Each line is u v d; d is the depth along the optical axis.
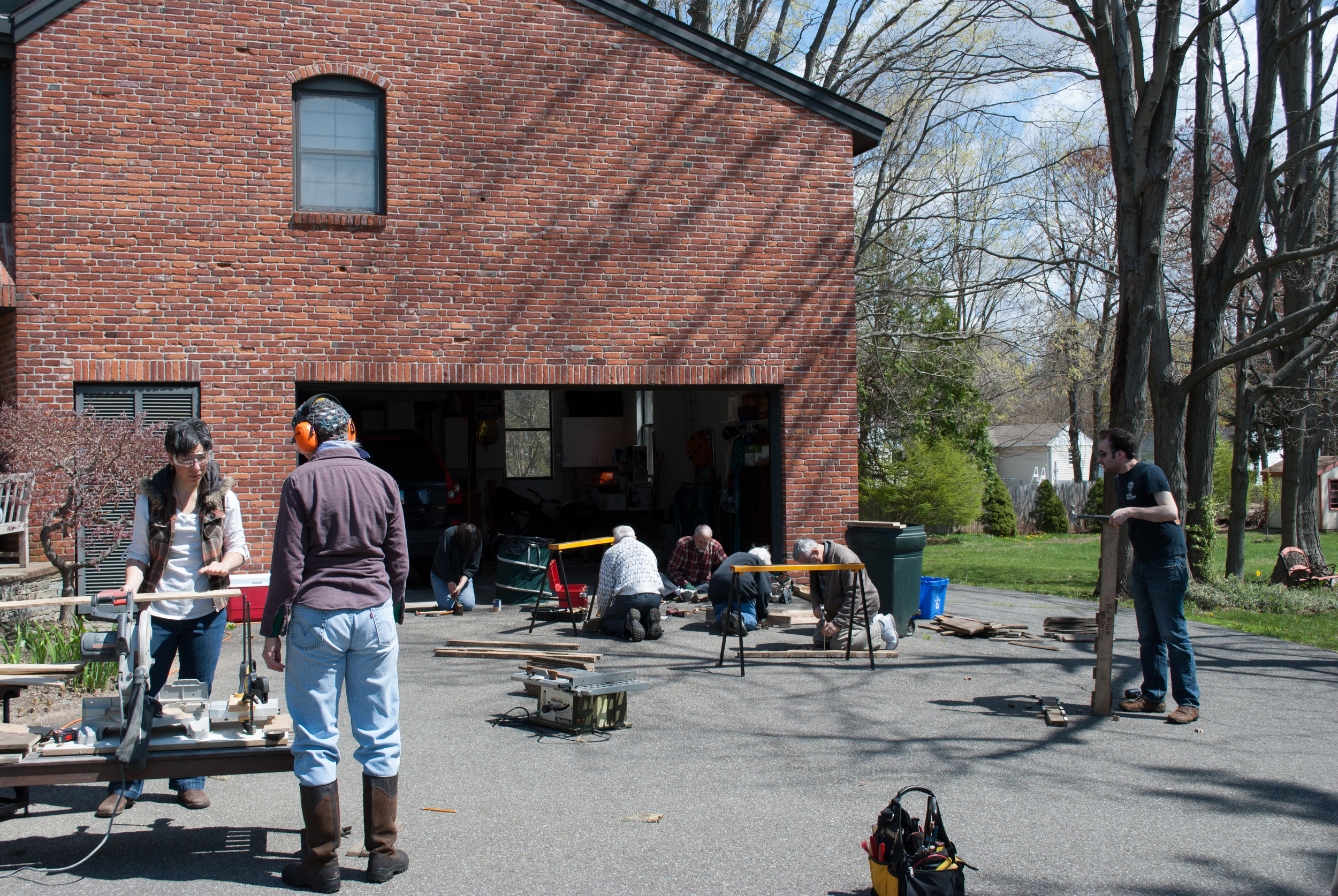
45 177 10.00
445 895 3.85
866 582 8.69
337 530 3.92
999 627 9.54
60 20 10.07
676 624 10.18
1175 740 6.09
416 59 11.05
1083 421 44.69
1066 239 25.41
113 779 3.97
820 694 7.20
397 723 4.11
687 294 11.88
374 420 17.95
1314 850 4.38
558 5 11.49
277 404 10.54
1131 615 11.72
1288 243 16.77
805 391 12.25
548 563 10.24
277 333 10.56
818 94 12.30
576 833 4.50
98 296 10.09
